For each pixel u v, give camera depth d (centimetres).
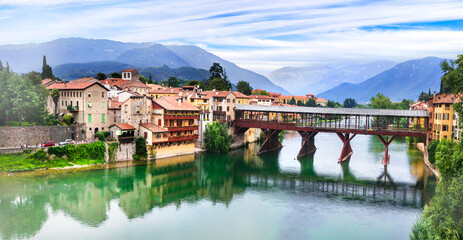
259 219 5744
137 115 9838
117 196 6812
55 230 5153
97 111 9650
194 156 10925
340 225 5497
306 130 11094
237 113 13562
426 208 4116
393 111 10388
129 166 9038
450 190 3597
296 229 5353
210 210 6169
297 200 6744
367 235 5147
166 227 5375
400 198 6838
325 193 7200
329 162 10400
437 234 3441
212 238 5006
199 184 7869
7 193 6538
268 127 12012
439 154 4216
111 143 9031
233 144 12800
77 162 8450
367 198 6850
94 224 5425
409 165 9825
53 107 10094
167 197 6875
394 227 5434
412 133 9919
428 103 11281
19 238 4847
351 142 15175
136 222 5556
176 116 10562
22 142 8162
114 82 16638
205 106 12644
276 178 8438
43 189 6881
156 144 10038
